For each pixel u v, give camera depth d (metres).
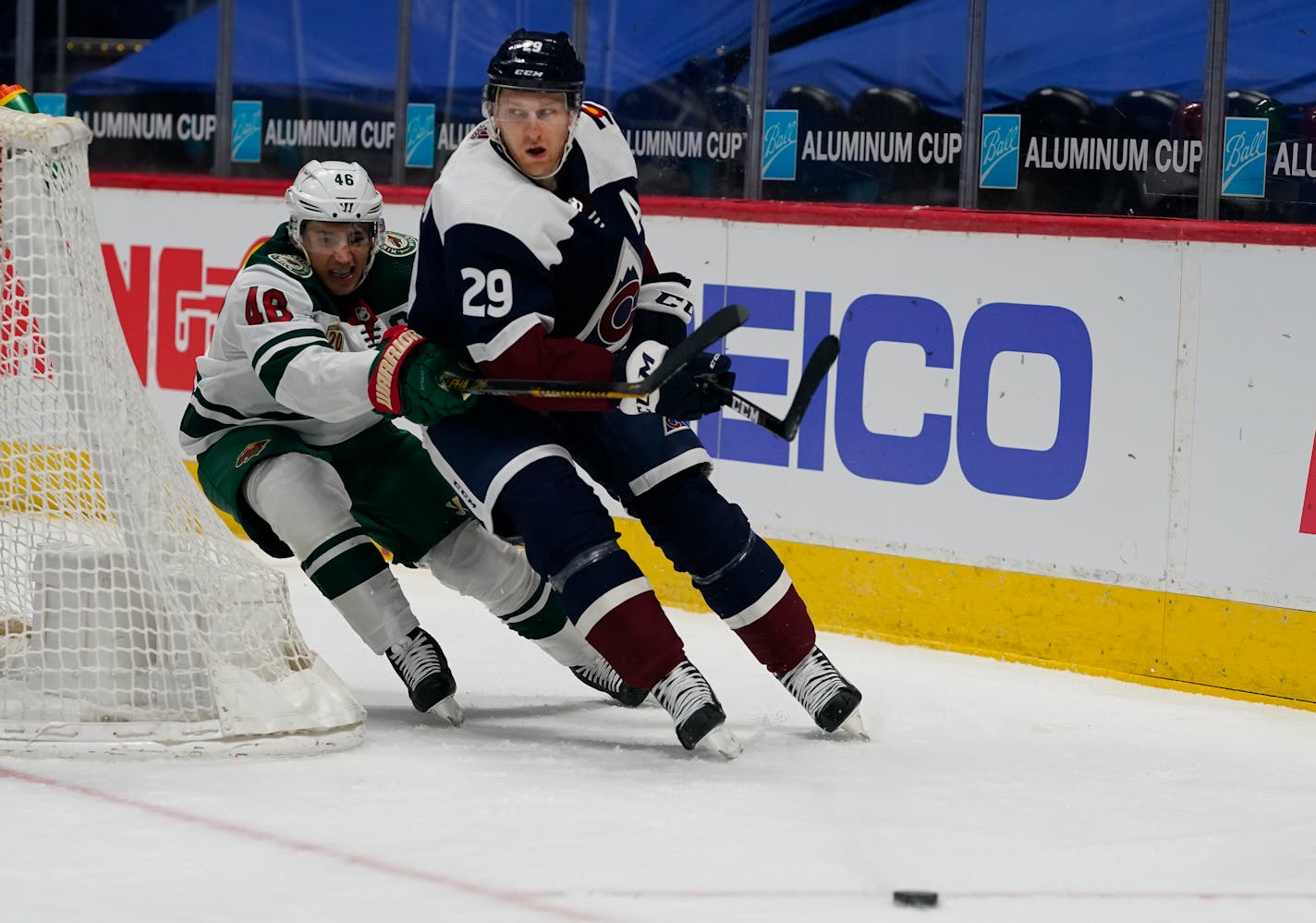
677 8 12.19
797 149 11.73
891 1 11.18
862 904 5.30
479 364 7.10
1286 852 6.08
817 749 7.58
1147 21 10.16
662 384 6.90
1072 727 8.52
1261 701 9.44
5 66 15.76
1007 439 10.38
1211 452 9.59
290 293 7.57
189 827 5.92
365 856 5.64
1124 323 9.90
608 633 7.16
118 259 15.17
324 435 8.10
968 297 10.52
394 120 13.84
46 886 5.25
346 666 9.54
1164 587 9.78
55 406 7.40
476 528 8.21
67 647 7.21
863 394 10.99
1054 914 5.28
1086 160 10.48
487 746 7.44
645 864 5.63
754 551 7.62
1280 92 9.74
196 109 14.88
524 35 7.07
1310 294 9.21
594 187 7.32
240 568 7.39
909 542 10.80
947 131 11.04
